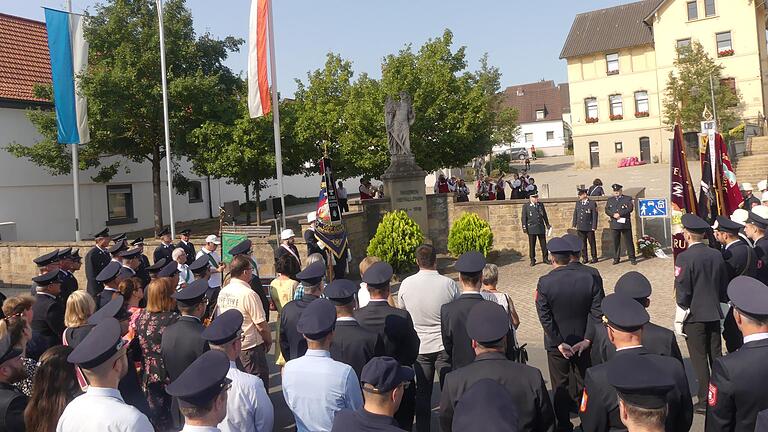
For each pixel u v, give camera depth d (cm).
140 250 1109
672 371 400
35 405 395
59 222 2766
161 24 2056
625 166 4988
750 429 406
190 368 340
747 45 4491
